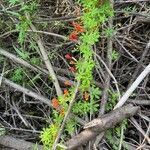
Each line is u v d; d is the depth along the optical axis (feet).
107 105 1.61
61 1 1.94
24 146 1.60
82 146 1.52
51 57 1.76
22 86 1.73
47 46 1.88
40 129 1.77
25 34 1.69
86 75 1.48
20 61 1.71
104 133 1.54
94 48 1.75
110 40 1.70
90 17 1.52
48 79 1.81
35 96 1.68
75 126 1.56
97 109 1.63
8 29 1.89
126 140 1.69
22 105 1.85
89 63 1.49
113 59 1.83
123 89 1.75
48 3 2.03
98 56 1.66
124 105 1.61
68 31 1.90
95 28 1.55
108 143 1.61
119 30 1.92
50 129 1.48
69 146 1.46
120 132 1.58
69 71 1.76
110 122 1.49
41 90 1.79
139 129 1.56
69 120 1.54
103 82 1.69
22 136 1.72
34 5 1.73
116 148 1.53
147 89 1.77
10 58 1.72
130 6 1.99
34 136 1.73
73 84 1.65
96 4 1.53
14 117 1.80
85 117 1.58
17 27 1.67
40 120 1.80
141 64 1.75
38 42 1.70
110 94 1.65
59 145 1.42
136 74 1.73
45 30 1.88
